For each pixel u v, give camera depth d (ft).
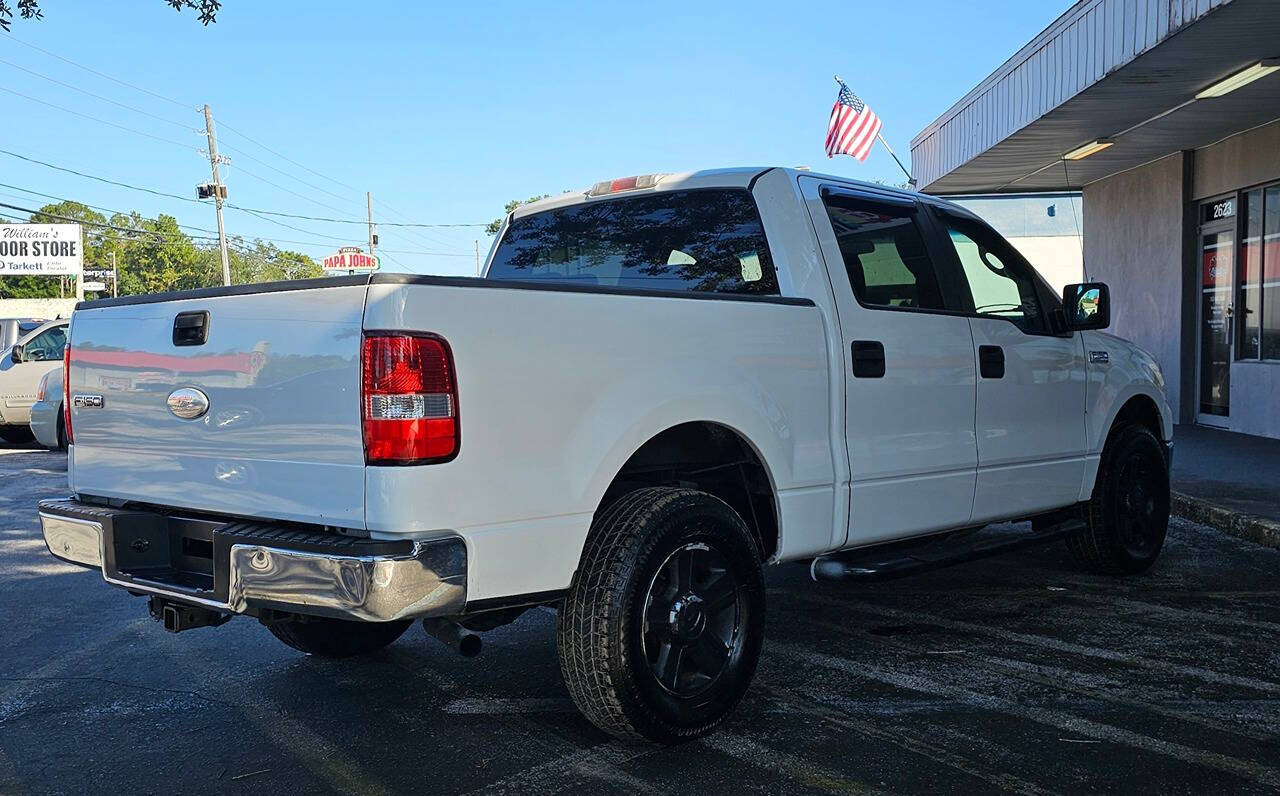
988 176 50.52
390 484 10.27
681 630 12.28
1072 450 18.92
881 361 15.12
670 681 12.28
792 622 18.08
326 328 10.73
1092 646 16.56
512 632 17.87
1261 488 29.30
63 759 12.57
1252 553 23.36
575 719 13.66
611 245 16.85
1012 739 12.76
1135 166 49.08
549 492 11.30
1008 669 15.44
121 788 11.73
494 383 10.86
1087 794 11.25
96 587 21.59
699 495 12.62
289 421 11.03
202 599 11.57
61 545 13.44
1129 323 50.60
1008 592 20.07
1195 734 12.91
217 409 11.76
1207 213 44.78
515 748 12.70
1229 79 32.68
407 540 10.34
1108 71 31.94
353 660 16.39
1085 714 13.60
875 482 15.11
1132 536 20.86
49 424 43.83
